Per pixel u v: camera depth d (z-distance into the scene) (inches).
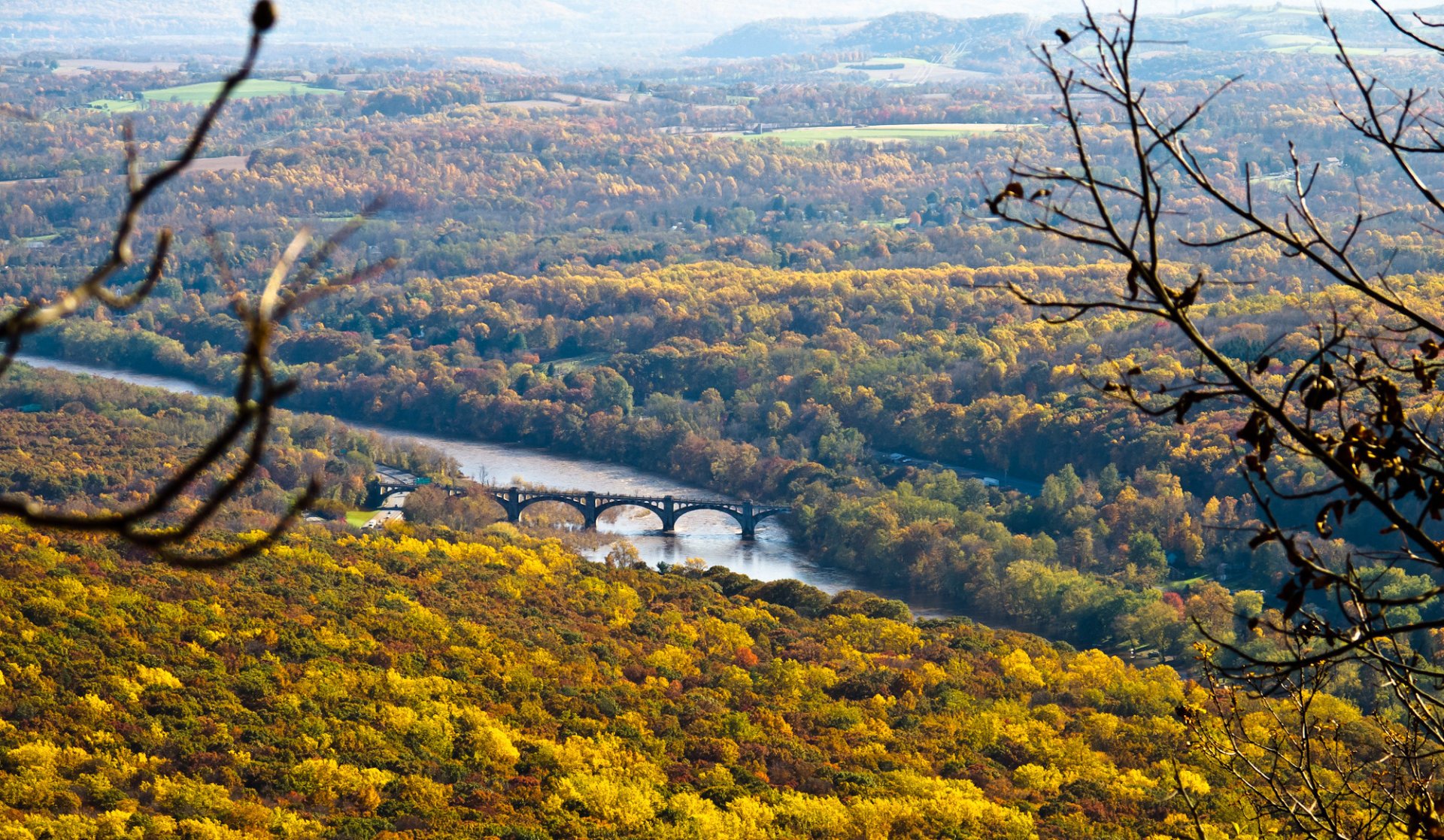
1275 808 924.0
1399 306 613.6
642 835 4018.2
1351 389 644.7
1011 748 4965.6
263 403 340.2
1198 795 4259.4
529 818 4136.3
